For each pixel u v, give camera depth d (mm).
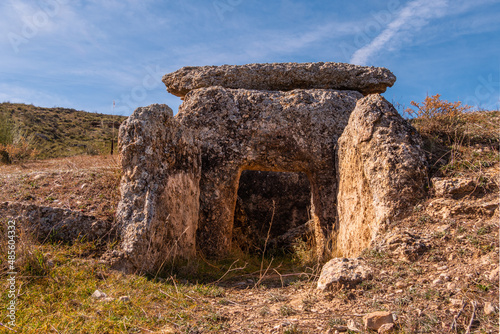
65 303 3660
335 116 7426
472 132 6105
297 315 3467
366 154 5359
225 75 8008
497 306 2990
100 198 5508
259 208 9578
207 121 7410
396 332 2936
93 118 37000
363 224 5355
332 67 7984
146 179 5293
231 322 3432
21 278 3943
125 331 3197
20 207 4934
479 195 4570
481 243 3855
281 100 7508
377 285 3693
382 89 8172
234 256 7020
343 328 3098
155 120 5660
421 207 4660
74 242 4820
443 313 3049
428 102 7133
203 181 7172
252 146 7328
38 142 26016
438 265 3785
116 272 4539
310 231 8414
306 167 7340
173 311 3670
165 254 5332
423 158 5129
